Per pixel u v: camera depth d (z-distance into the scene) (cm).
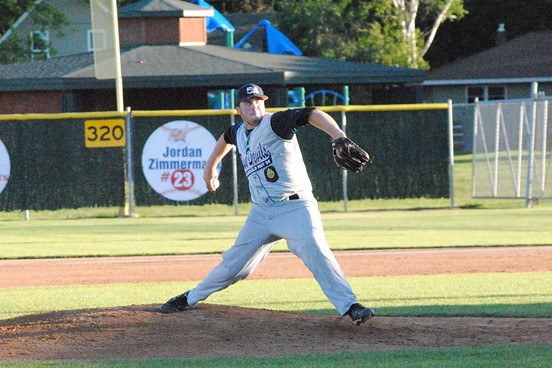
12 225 6144
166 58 8869
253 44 13450
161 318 2372
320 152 6738
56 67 9188
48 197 6531
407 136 6825
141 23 9244
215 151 2391
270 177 2180
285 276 3819
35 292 3419
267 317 2420
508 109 7412
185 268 4112
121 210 6556
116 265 4247
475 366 1889
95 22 6450
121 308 2498
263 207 2233
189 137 6512
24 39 11994
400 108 6750
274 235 2252
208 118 6512
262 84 8512
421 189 6844
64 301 3167
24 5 12106
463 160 11038
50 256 4569
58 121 6512
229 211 6769
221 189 6581
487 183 7806
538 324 2442
